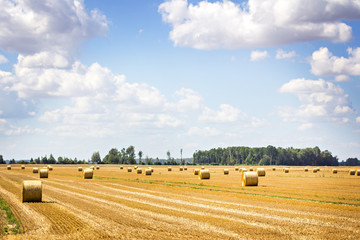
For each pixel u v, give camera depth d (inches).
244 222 845.8
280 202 1171.3
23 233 739.4
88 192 1507.1
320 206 1081.4
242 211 994.1
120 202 1181.1
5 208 1042.1
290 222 845.8
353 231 759.7
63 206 1093.8
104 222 847.1
